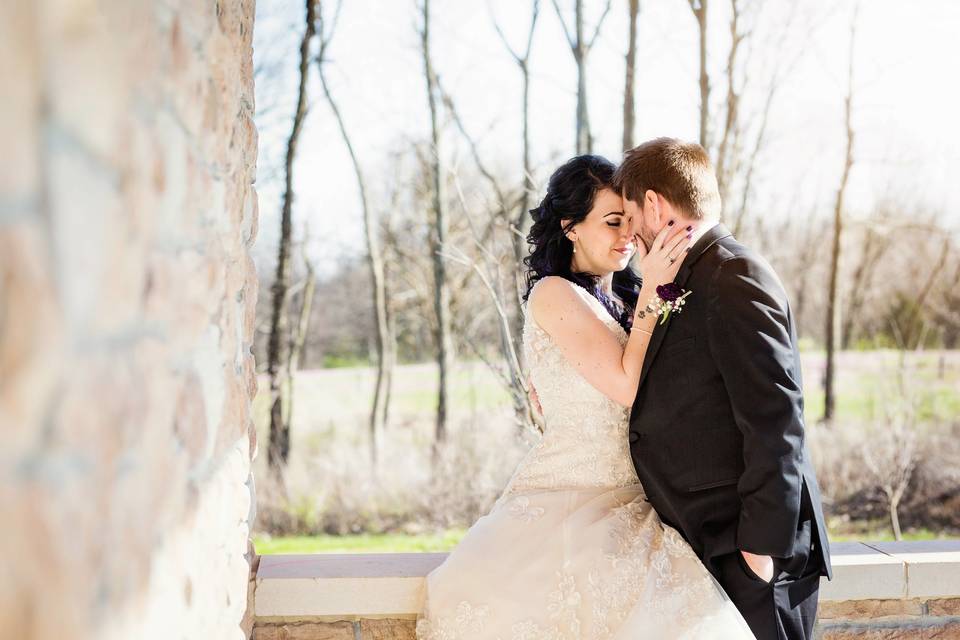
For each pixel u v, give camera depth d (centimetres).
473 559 221
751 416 182
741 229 1058
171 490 129
